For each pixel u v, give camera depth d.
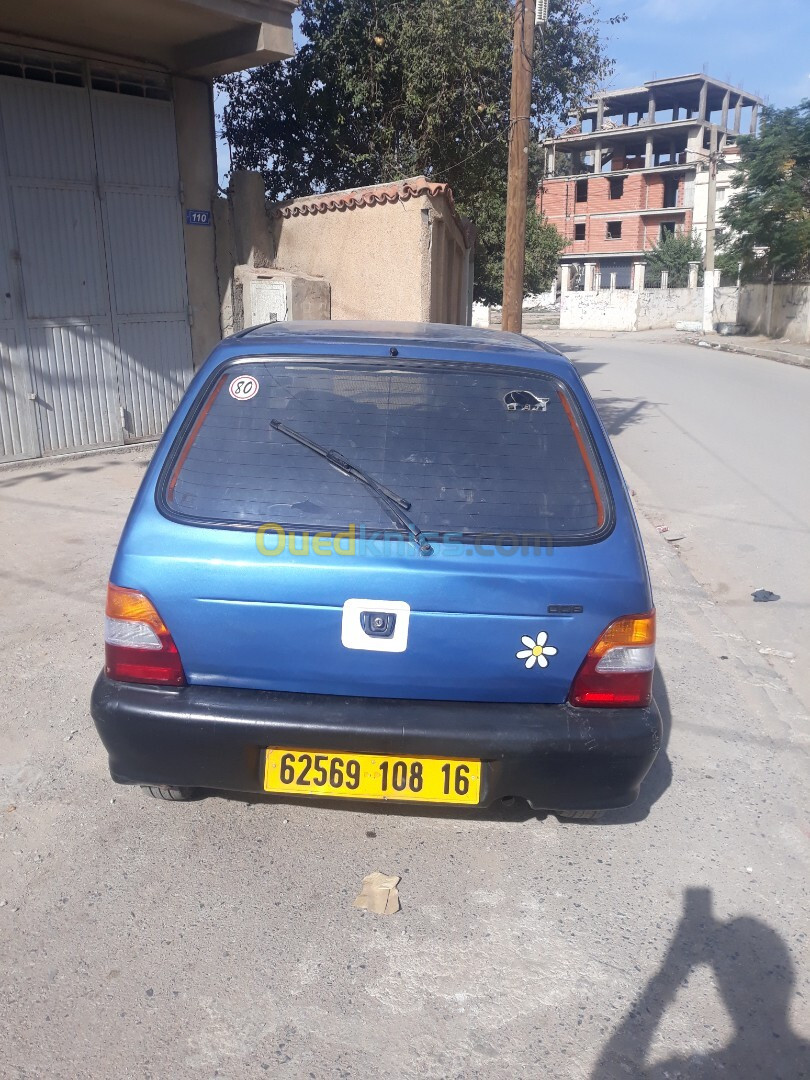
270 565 2.51
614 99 59.06
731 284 39.84
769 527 7.53
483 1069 2.20
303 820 3.16
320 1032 2.28
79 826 3.08
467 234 14.41
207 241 9.60
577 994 2.44
